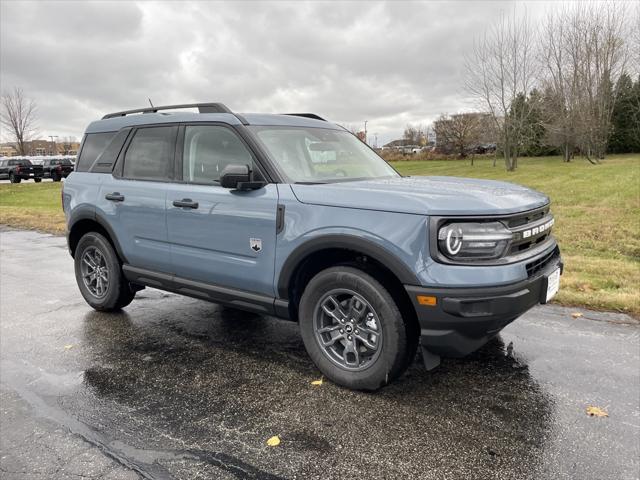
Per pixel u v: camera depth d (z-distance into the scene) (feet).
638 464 7.86
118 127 15.17
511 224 9.48
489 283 8.84
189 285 12.89
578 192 56.80
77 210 15.64
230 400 10.18
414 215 9.09
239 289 11.93
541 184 70.64
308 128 13.44
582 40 130.41
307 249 10.29
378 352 9.96
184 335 13.88
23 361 12.22
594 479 7.54
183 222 12.62
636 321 14.12
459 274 8.82
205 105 13.12
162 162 13.56
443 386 10.61
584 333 13.30
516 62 111.45
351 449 8.42
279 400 10.15
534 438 8.63
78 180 15.85
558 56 130.11
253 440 8.72
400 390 10.48
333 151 13.37
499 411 9.55
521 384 10.59
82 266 16.33
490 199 9.53
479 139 156.04
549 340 12.87
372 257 9.51
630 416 9.25
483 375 11.05
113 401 10.17
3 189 85.40
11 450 8.45
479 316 8.86
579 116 130.52
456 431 8.91
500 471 7.77
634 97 169.37
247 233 11.32
